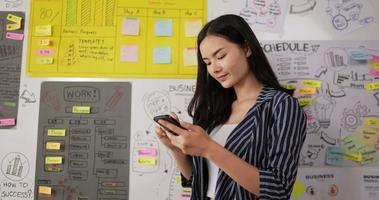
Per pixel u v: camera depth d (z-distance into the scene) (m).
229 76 0.98
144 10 1.49
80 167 1.44
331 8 1.48
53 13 1.49
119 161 1.44
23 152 1.45
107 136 1.45
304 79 1.45
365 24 1.48
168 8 1.49
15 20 1.49
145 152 1.44
